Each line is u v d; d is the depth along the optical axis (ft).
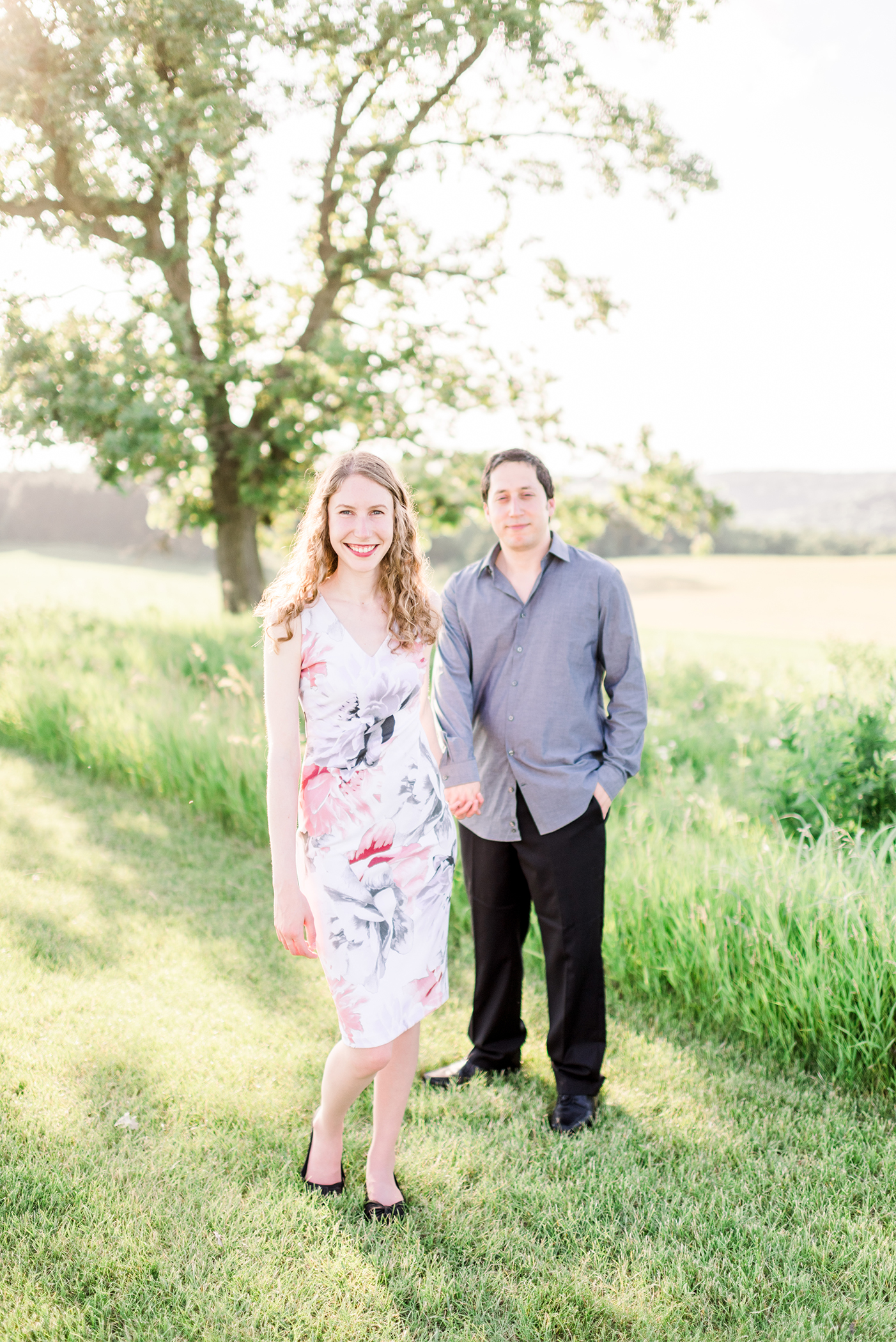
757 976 9.94
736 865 10.95
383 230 47.47
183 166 38.24
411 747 7.03
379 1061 6.66
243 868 15.43
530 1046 10.01
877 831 13.42
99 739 20.71
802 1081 9.28
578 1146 8.06
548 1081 9.30
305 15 36.27
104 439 37.73
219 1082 8.79
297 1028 9.97
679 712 24.48
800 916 9.74
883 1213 7.22
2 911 12.89
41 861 15.21
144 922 12.87
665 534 54.44
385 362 45.55
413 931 6.94
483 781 8.93
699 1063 9.61
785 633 79.36
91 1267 6.30
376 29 37.04
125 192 39.09
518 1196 7.39
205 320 46.32
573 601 8.54
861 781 14.02
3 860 15.14
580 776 8.46
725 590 125.80
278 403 46.57
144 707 20.98
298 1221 6.90
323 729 6.81
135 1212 6.88
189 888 14.37
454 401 46.62
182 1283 6.28
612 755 8.73
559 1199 7.33
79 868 14.94
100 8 33.94
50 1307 5.93
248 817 16.89
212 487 48.85
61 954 11.53
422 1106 8.70
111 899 13.69
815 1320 6.19
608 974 11.33
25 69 33.55
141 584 71.67
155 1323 5.89
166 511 54.24
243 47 34.45
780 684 27.22
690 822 13.35
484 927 9.14
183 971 11.32
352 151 43.96
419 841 7.02
